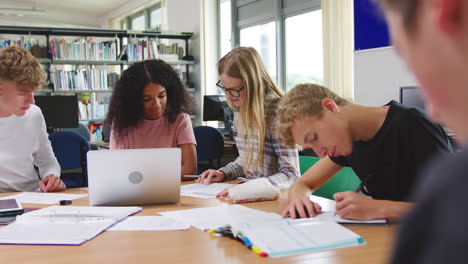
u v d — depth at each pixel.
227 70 2.07
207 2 7.65
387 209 1.31
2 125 2.21
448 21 0.19
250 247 1.12
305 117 1.40
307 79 6.19
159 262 1.05
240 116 2.16
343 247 1.09
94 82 6.86
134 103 2.53
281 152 2.01
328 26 5.14
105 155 1.71
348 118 1.43
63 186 2.16
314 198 1.75
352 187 1.93
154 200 1.75
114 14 11.55
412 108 1.43
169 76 2.60
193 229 1.35
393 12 0.22
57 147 3.83
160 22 9.84
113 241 1.24
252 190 1.75
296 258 1.02
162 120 2.61
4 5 10.74
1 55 1.95
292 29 6.36
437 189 0.19
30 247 1.20
